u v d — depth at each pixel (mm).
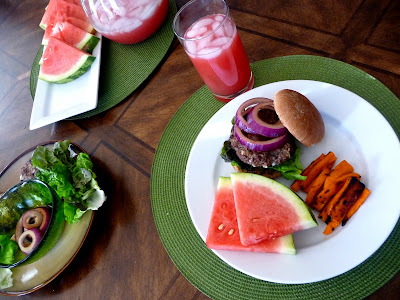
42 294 470
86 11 582
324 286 369
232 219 407
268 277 361
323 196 399
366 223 370
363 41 498
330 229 382
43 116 606
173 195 478
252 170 440
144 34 605
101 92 610
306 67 506
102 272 460
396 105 438
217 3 486
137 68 607
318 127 412
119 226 484
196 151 470
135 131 558
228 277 402
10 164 566
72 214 469
